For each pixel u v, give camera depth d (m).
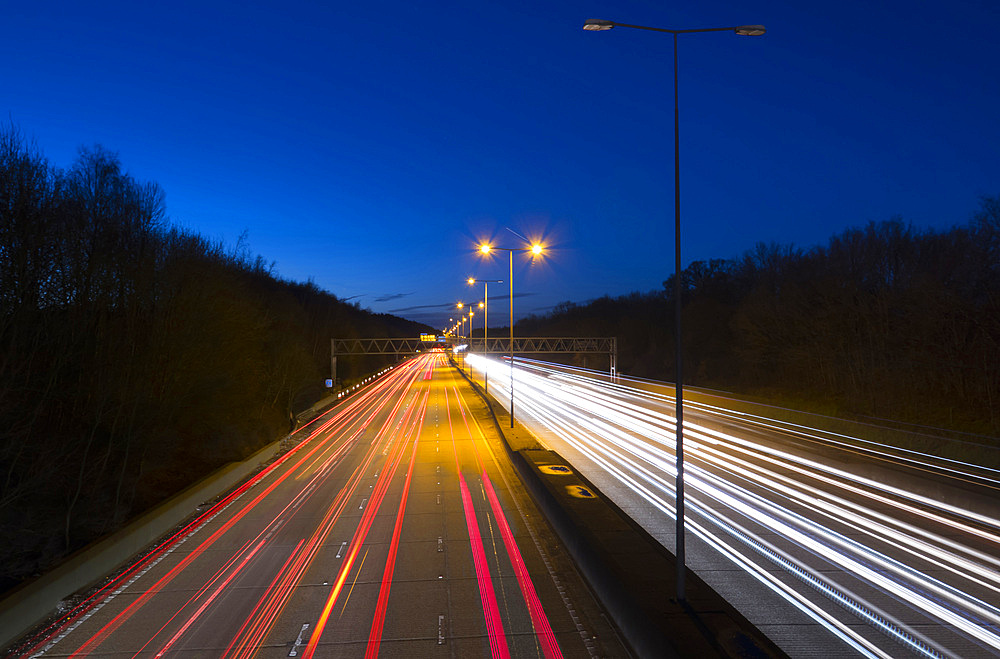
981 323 42.94
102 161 27.73
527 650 11.36
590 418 50.94
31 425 20.73
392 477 28.19
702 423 47.16
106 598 14.35
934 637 11.79
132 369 27.05
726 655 9.41
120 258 27.14
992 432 35.66
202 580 15.40
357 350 96.75
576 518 17.02
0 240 21.72
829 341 60.44
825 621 12.49
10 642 12.15
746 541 17.70
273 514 22.00
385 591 14.30
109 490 25.72
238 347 39.16
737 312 87.19
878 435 36.94
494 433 42.75
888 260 58.56
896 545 17.28
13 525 19.78
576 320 191.12
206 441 35.78
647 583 12.61
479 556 16.70
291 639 11.96
